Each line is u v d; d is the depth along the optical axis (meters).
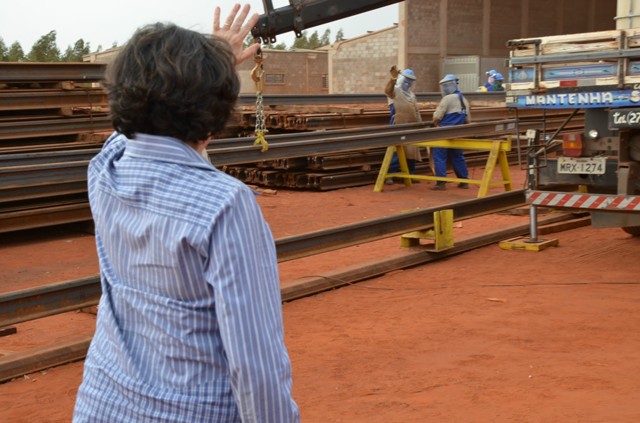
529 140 9.31
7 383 5.51
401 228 8.55
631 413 4.53
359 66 38.38
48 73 12.00
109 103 1.99
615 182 8.80
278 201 14.06
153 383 1.93
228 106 2.00
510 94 9.05
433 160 16.06
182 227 1.85
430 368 5.46
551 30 41.97
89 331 6.82
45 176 7.48
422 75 36.97
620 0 8.75
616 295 7.33
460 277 8.29
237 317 1.80
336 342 6.16
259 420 1.83
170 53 1.91
